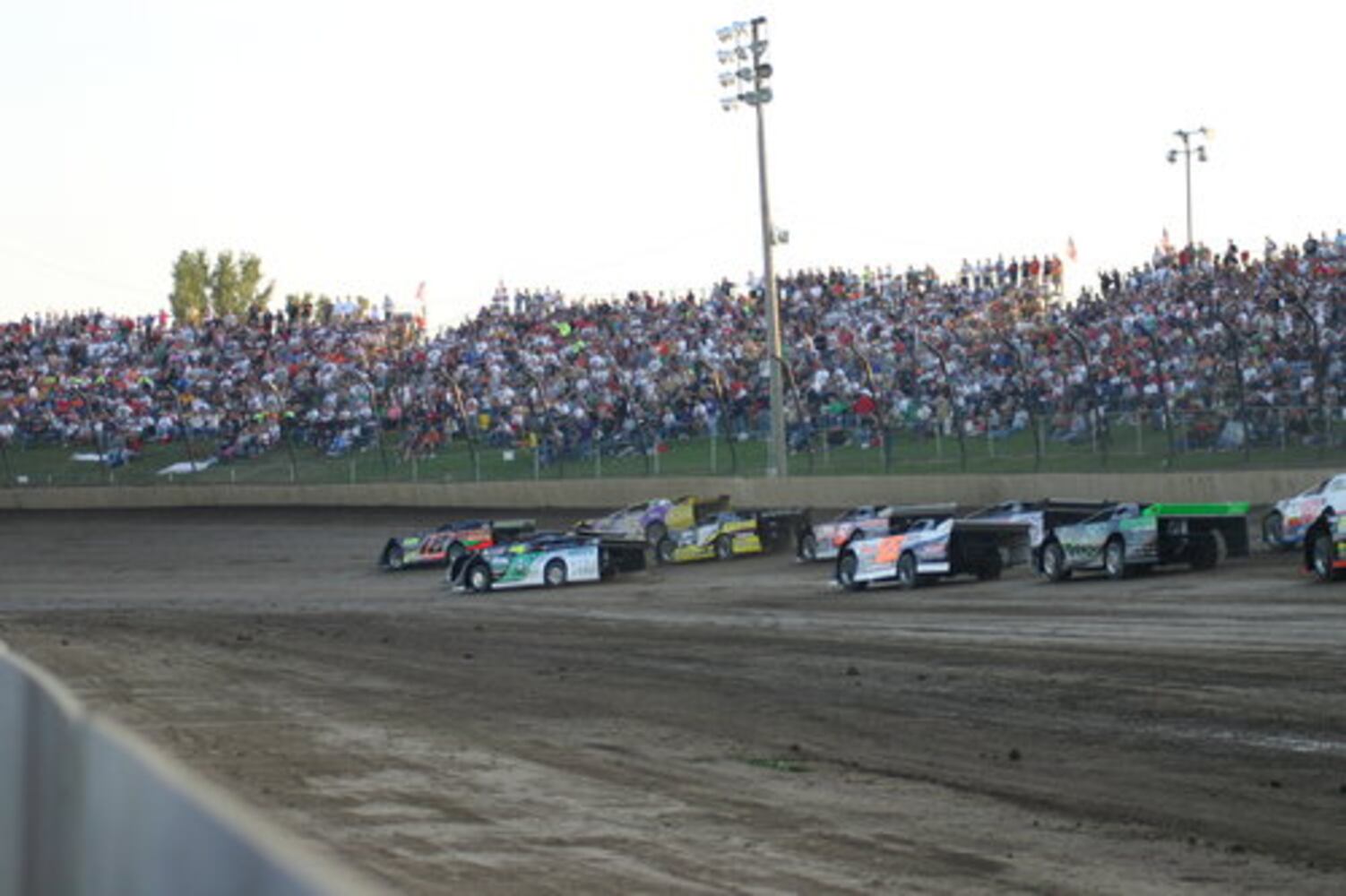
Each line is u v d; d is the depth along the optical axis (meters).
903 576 34.78
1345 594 25.06
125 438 76.94
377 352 82.44
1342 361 41.47
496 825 9.95
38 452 78.25
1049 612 25.80
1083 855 9.01
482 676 20.27
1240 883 8.23
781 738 14.06
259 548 59.75
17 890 4.02
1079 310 60.09
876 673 18.61
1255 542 35.78
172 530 65.75
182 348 86.62
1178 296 56.56
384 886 7.95
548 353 74.38
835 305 72.25
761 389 62.41
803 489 51.72
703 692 17.70
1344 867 8.57
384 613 34.47
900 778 11.84
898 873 8.52
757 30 54.03
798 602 32.28
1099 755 12.47
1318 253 57.88
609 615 30.95
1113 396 46.12
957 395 53.03
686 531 48.47
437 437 68.06
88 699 17.92
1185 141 75.62
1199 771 11.61
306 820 10.08
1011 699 15.84
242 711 16.61
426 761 12.90
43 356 86.62
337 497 68.00
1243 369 43.84
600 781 11.80
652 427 61.31
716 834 9.66
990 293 70.75
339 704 17.27
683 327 74.25
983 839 9.50
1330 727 13.13
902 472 49.50
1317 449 38.19
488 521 55.59
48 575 56.09
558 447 61.53
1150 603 26.23
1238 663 17.41
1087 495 43.19
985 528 34.19
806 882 8.27
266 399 77.38
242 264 155.50
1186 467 41.22
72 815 3.47
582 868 8.57
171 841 2.70
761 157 54.09
